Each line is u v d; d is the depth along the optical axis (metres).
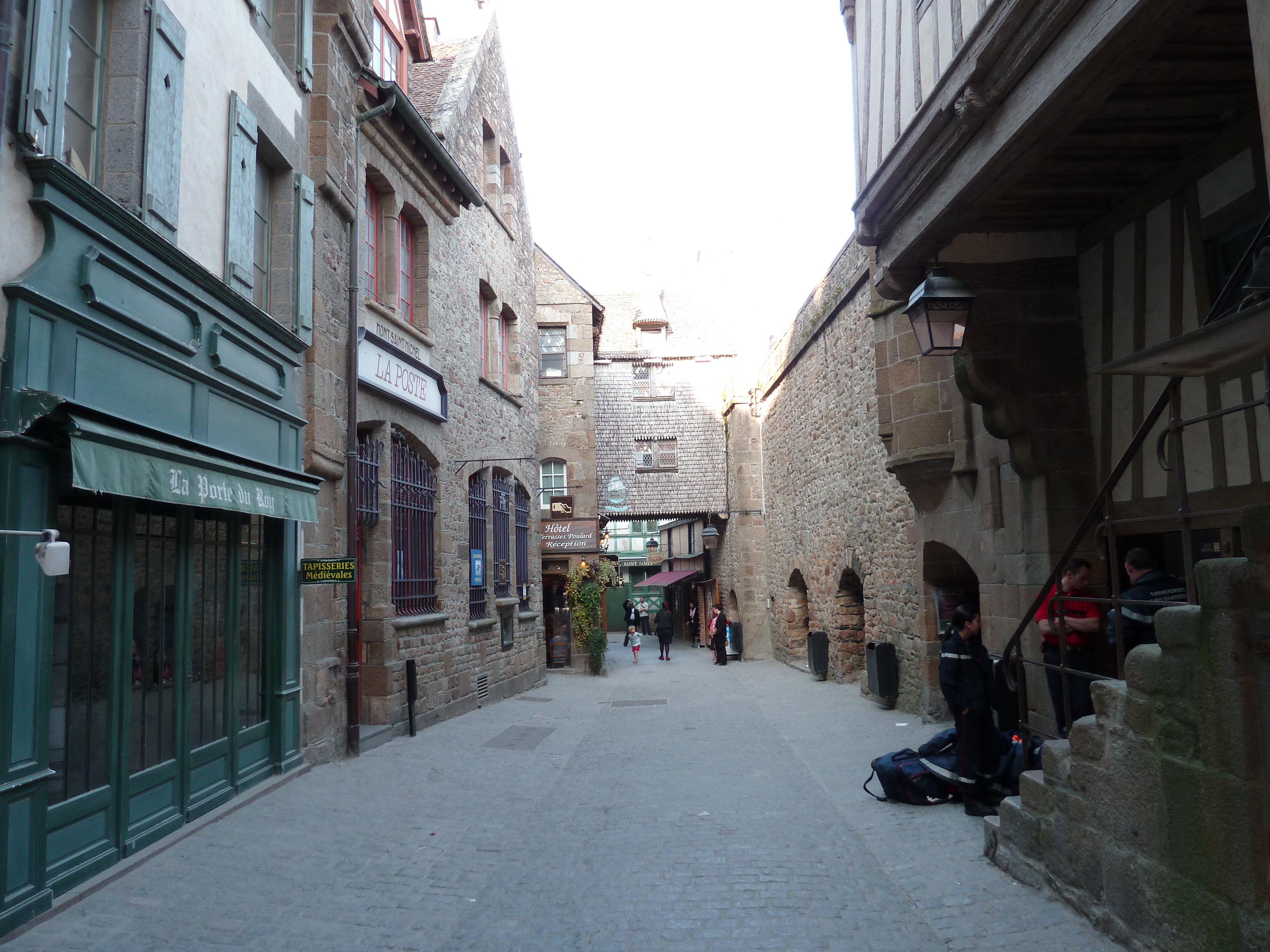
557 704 14.60
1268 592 3.08
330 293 8.96
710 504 27.14
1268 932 3.05
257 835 6.12
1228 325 2.81
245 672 7.27
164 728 5.98
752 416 25.39
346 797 7.30
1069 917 4.25
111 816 5.30
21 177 4.58
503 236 16.47
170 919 4.60
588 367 22.91
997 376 7.36
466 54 15.32
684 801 7.27
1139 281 6.63
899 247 7.14
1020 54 4.93
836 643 16.27
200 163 6.55
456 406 13.26
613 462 27.25
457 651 12.91
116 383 5.27
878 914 4.53
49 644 4.63
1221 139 5.67
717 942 4.28
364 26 9.81
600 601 22.06
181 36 6.18
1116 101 5.28
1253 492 5.48
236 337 6.85
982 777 6.33
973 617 6.52
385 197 11.18
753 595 24.81
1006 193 6.62
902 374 9.95
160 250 5.73
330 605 8.82
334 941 4.39
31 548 4.54
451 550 12.87
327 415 8.69
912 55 6.67
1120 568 7.15
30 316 4.51
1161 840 3.62
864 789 7.11
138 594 5.71
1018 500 7.83
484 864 5.71
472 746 10.04
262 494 6.89
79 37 5.45
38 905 4.46
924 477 9.73
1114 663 6.75
